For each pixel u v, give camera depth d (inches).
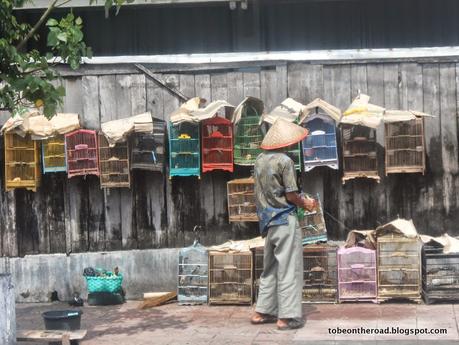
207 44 373.7
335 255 301.4
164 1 354.3
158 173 324.8
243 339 256.2
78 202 328.2
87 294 327.9
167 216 325.4
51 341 250.7
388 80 313.0
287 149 309.0
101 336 266.7
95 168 316.2
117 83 324.2
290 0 363.3
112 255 327.0
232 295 306.5
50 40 232.5
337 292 300.8
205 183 323.3
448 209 311.9
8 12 245.0
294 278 266.4
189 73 322.0
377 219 315.3
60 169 318.7
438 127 311.4
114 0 239.5
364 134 305.1
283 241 266.7
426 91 311.3
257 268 309.3
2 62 241.1
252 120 308.8
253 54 356.8
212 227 323.6
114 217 327.3
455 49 335.0
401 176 313.9
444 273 291.1
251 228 322.0
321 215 307.0
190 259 311.6
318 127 306.0
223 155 311.0
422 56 314.0
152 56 353.7
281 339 254.2
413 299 296.4
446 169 311.6
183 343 253.8
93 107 324.5
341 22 370.3
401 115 297.7
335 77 315.6
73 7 357.7
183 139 312.3
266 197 271.0
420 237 302.4
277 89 318.3
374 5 369.1
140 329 275.4
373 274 298.5
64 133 309.4
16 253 330.0
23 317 303.1
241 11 367.9
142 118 306.2
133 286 326.6
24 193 329.1
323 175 317.4
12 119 306.3
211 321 283.6
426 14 367.9
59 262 328.5
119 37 378.3
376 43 369.4
